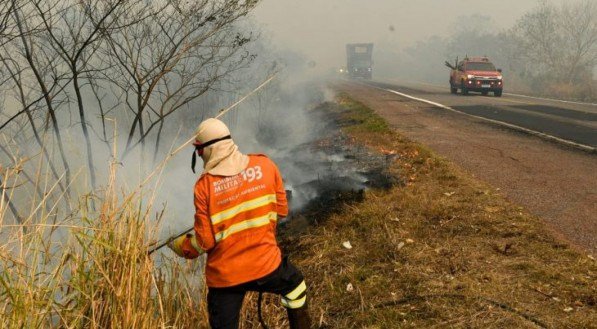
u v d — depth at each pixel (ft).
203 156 9.30
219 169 9.02
